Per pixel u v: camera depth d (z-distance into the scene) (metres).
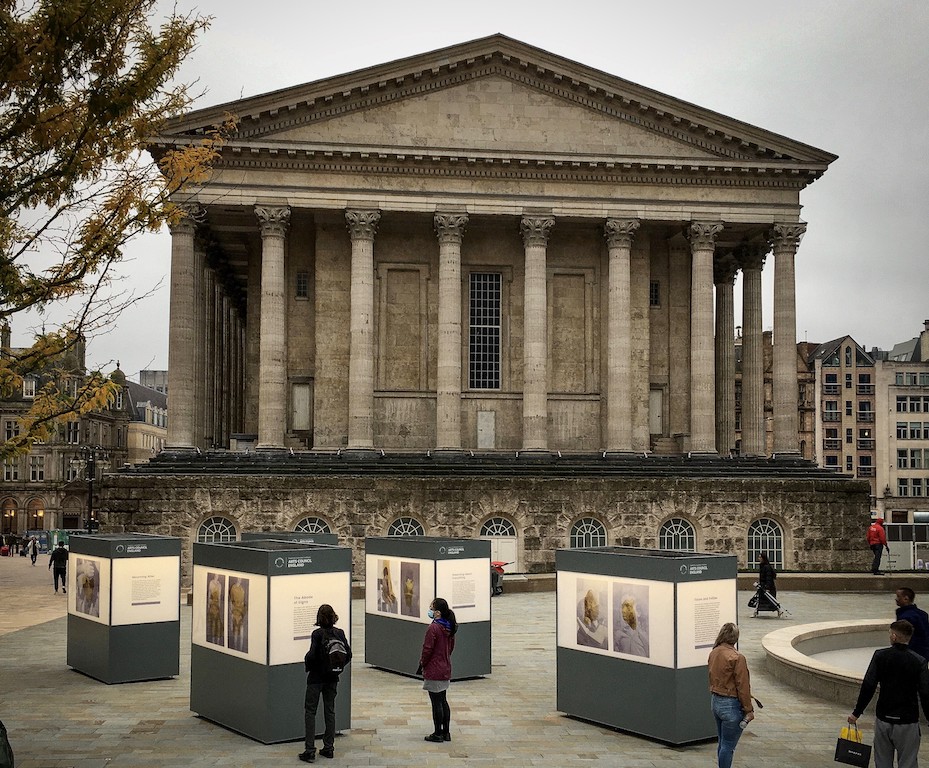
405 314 55.75
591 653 19.27
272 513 45.41
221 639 19.02
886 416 119.56
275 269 51.72
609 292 54.56
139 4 13.78
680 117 54.25
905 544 56.97
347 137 53.06
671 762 16.50
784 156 54.94
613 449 53.44
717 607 18.14
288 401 55.09
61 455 120.50
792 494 48.84
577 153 53.00
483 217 53.88
